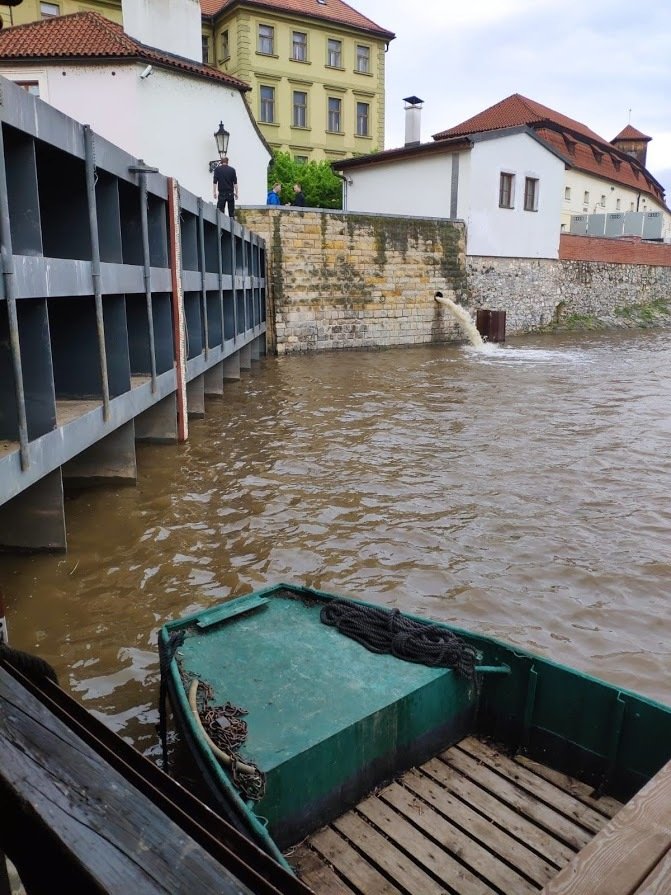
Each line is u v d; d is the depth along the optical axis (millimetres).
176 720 3619
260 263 20750
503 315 27141
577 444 10836
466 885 2998
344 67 40438
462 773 3727
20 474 5188
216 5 40625
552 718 3797
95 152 6602
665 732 3416
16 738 1222
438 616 5660
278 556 6613
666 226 60031
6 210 4797
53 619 5379
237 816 2828
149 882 988
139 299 8984
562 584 6254
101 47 20266
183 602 5691
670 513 7965
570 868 1726
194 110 21938
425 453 10203
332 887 2980
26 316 5637
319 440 10844
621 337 30281
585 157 45000
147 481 8672
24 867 1108
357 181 30828
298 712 3482
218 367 14352
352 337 24094
